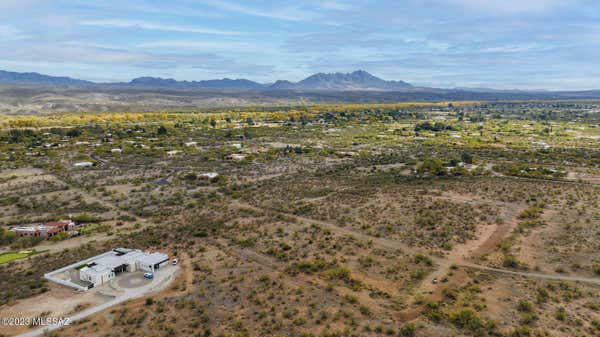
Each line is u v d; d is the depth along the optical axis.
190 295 47.19
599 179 101.44
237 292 47.62
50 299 46.91
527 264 52.09
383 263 54.75
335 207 82.44
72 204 92.94
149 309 44.19
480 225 66.94
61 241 70.12
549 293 44.25
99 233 74.06
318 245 62.44
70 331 40.00
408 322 39.62
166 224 77.81
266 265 55.88
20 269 57.78
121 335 39.16
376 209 78.56
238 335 37.97
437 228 66.56
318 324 39.94
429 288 47.03
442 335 37.16
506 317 39.62
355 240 63.78
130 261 55.00
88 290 49.12
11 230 72.75
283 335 38.09
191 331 39.59
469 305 42.22
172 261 57.19
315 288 48.06
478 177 104.25
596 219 65.69
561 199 79.19
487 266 52.47
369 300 44.69
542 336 35.81
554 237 59.66
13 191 103.38
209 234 70.12
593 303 41.50
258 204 90.00
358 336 37.44
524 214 69.56
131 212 87.88
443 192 88.19
